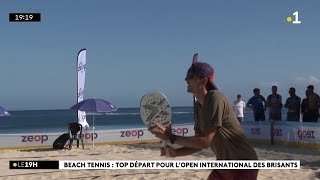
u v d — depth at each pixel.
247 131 15.73
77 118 15.18
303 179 7.64
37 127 54.72
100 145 15.27
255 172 3.26
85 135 15.20
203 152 11.76
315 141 12.93
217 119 3.06
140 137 16.12
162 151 3.41
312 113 13.44
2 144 14.40
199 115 3.30
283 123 14.19
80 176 8.25
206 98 3.13
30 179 8.11
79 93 15.38
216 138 3.19
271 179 7.64
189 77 3.24
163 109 3.11
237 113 15.77
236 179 3.24
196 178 7.76
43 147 14.69
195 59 15.06
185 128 16.80
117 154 12.07
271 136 14.66
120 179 7.83
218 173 3.29
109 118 93.44
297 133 13.62
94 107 13.74
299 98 14.02
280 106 14.66
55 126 57.75
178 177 7.88
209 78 3.22
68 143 14.88
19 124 68.81
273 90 14.68
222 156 3.25
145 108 3.13
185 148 3.36
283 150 12.77
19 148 14.51
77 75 15.35
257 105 15.16
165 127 3.11
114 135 15.69
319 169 8.68
